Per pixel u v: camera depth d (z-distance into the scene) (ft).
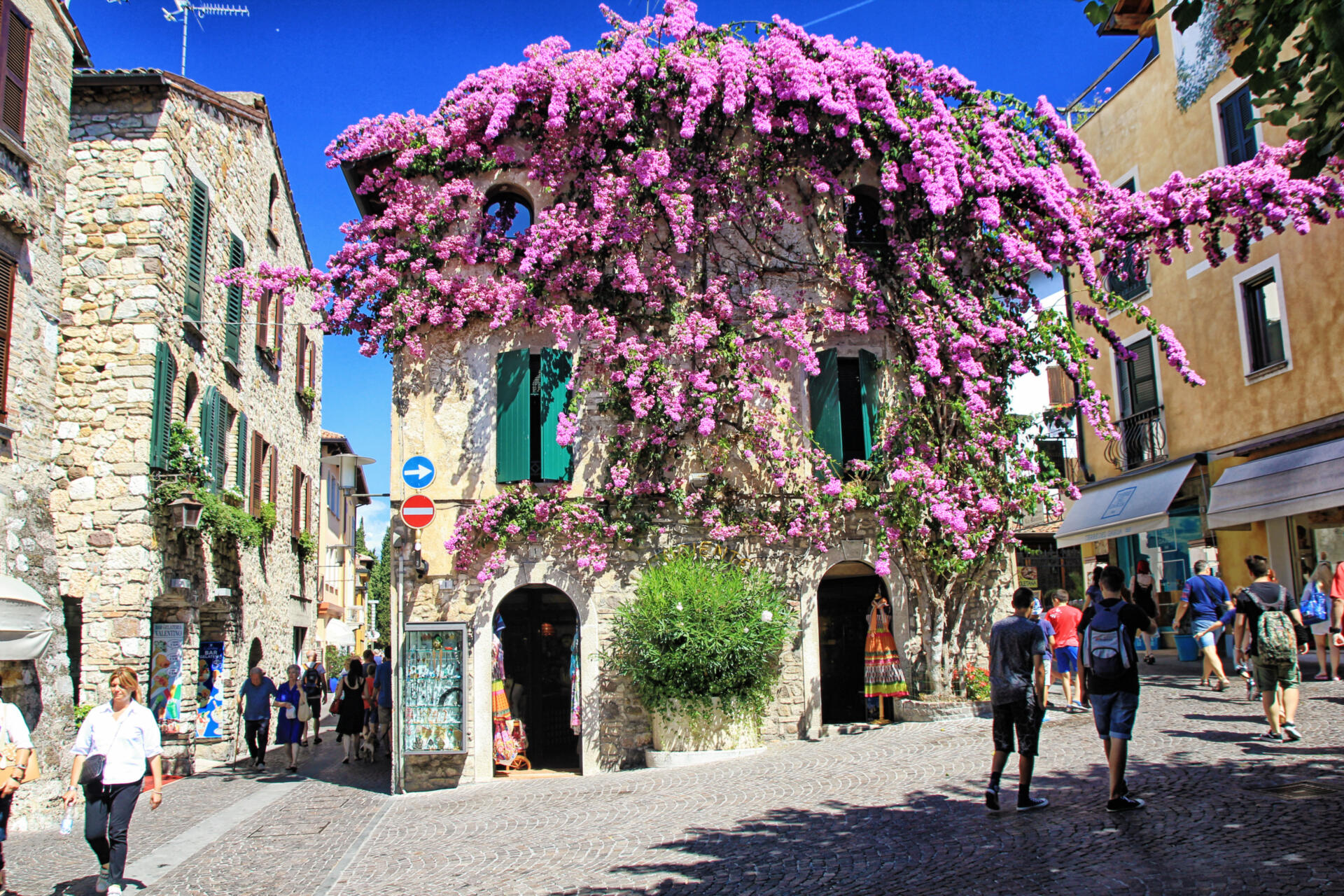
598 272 45.73
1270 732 31.86
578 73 45.39
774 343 47.01
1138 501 64.75
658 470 45.65
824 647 50.16
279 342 73.67
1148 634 59.82
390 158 47.67
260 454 67.05
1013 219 46.55
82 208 48.55
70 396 46.96
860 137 46.14
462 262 46.50
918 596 45.80
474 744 43.42
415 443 45.34
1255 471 55.52
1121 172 69.10
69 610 46.11
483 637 44.04
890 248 47.91
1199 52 60.70
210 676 59.36
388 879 25.98
